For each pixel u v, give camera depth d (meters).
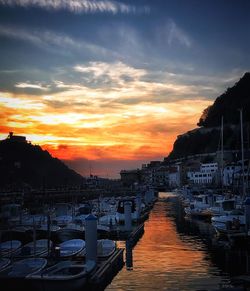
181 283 28.30
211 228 60.75
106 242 37.91
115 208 80.75
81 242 38.06
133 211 63.47
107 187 172.12
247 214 44.56
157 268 33.19
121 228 53.12
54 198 101.94
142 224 60.34
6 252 33.97
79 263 29.25
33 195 95.12
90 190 131.50
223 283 27.05
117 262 33.22
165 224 68.62
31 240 46.47
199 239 49.94
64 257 31.48
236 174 159.00
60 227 49.69
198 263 34.88
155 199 150.88
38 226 48.12
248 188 97.44
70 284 24.12
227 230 45.47
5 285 25.05
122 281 29.22
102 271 27.55
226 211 61.91
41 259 29.72
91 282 25.78
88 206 76.12
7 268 27.19
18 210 62.88
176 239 50.19
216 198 84.31
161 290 26.69
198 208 77.56
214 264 34.31
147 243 47.09
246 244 43.25
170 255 38.94
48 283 24.19
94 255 29.81
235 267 33.00
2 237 44.47
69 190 121.19
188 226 65.00
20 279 24.95
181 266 33.78
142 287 27.55
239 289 22.55
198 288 26.86
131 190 159.38
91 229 29.95
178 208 111.25
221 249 42.16
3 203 78.06
